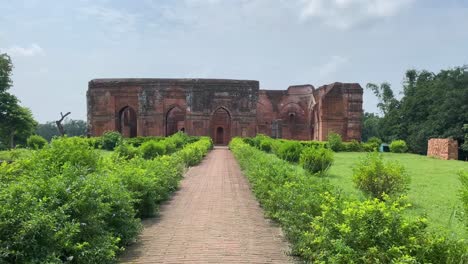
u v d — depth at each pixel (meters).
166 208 8.18
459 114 32.69
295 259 4.98
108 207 4.76
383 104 51.66
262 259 4.99
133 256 5.09
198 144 23.14
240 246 5.53
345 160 19.97
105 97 39.38
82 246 3.85
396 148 30.20
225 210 7.98
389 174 8.50
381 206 3.49
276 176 7.75
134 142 28.19
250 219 7.20
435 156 24.97
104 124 39.34
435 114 36.00
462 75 36.62
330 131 36.59
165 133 38.81
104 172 6.76
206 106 38.38
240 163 16.64
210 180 12.54
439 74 42.59
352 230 3.43
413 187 10.80
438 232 3.93
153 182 7.54
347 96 36.75
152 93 38.53
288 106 43.75
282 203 6.17
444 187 10.84
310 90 42.75
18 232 3.20
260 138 28.83
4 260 3.11
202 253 5.21
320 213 4.77
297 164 15.84
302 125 43.44
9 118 32.91
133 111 42.38
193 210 7.97
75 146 7.16
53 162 6.14
